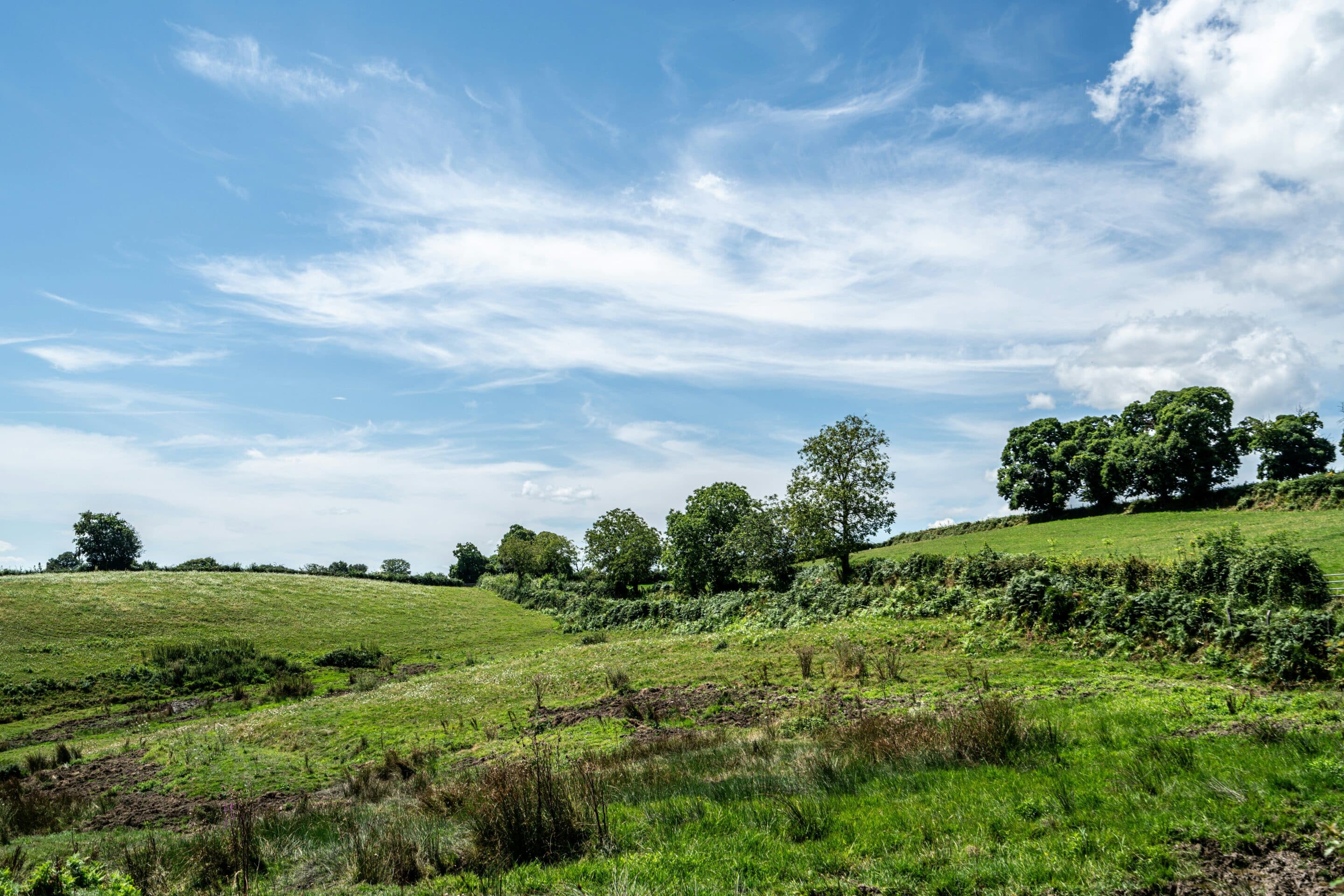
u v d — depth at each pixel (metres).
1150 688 15.67
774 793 9.35
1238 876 5.68
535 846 8.16
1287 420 56.28
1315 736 8.69
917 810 7.89
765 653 29.05
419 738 22.28
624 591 74.62
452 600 78.88
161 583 65.06
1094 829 6.76
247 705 35.16
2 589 56.16
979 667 21.41
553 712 22.91
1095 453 64.94
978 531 73.19
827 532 41.88
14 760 26.00
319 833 11.02
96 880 7.16
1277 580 19.95
